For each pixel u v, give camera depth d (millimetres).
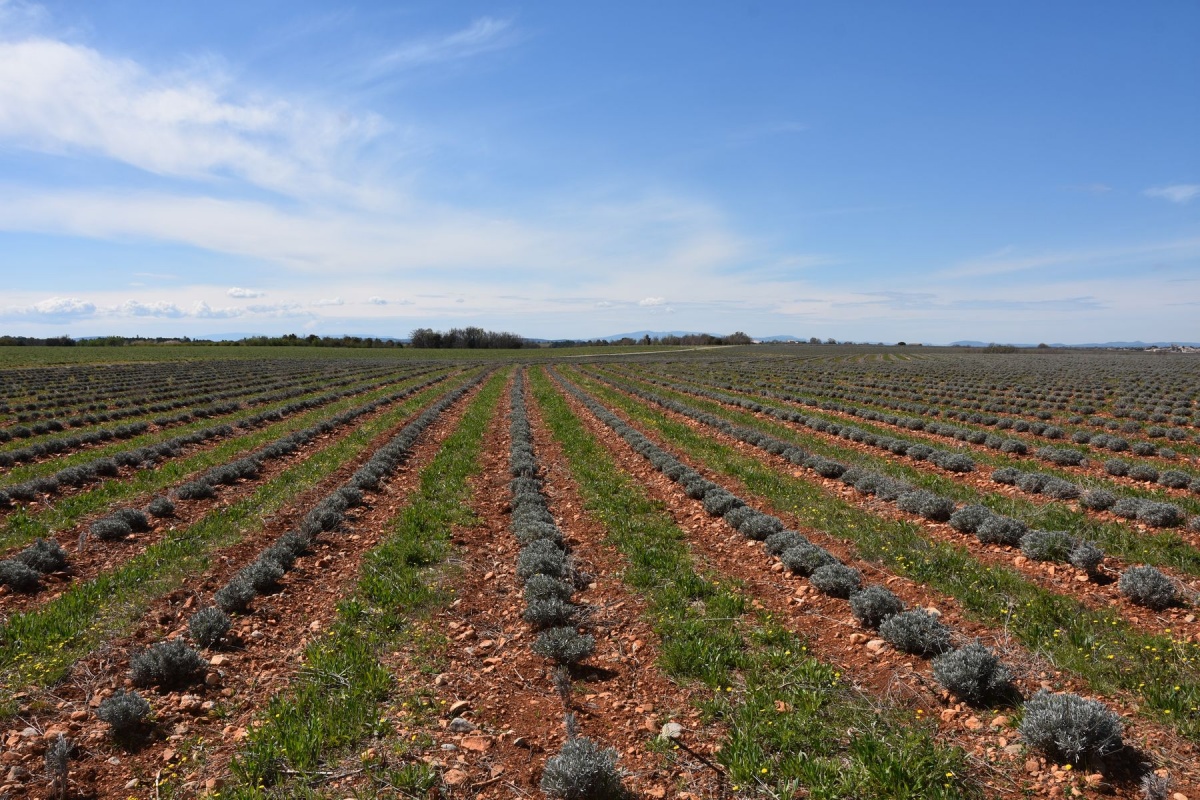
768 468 17516
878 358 95188
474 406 34031
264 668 7168
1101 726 5109
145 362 74750
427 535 11789
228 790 5082
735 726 5773
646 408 32781
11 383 44969
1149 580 7996
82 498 14031
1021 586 8578
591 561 10719
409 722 6047
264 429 26219
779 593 9055
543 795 5066
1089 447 20594
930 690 6297
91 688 6641
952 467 16953
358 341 153750
